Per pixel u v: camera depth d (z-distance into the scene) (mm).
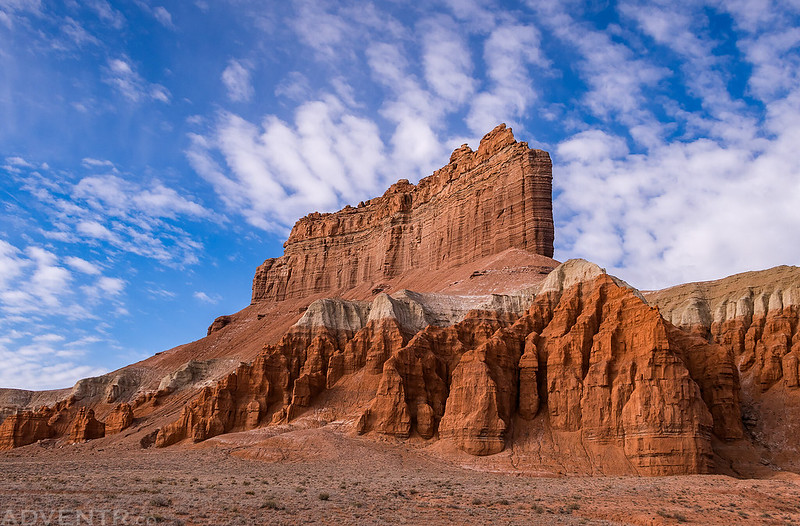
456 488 65250
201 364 180500
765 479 75000
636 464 78438
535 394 95562
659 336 83500
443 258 199875
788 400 97375
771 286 119750
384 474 77938
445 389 107938
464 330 118750
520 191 178500
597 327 95188
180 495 52906
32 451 140375
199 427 121188
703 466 76500
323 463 86562
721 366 91375
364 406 114750
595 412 85562
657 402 79438
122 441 134750
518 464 83062
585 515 51562
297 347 138750
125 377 195125
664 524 48500
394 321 129875
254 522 41250
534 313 109750
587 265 108562
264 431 111688
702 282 137250
